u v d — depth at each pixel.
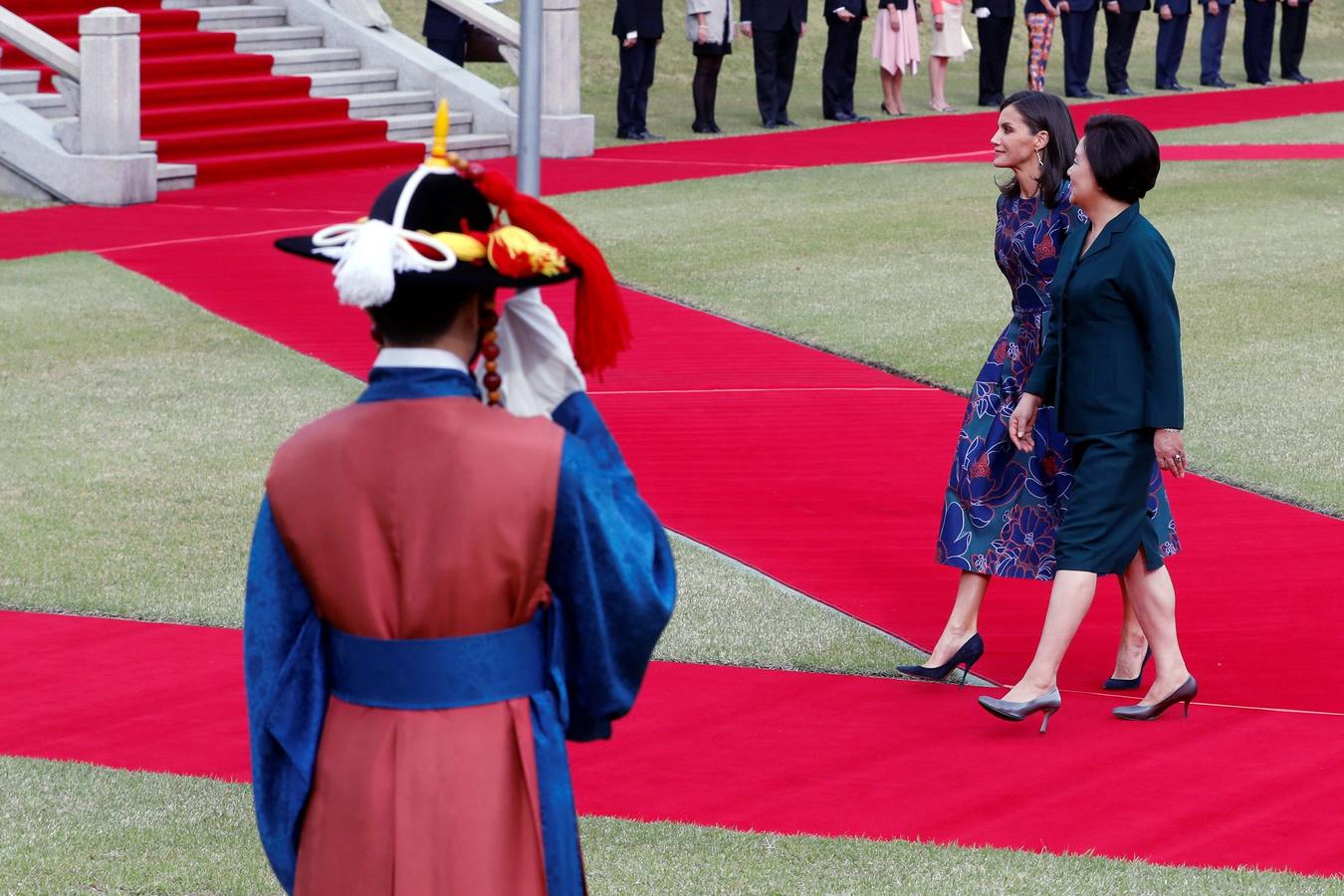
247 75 54.16
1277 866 12.63
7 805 13.56
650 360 30.22
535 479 7.75
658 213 43.84
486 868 7.75
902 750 15.05
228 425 26.02
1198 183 47.47
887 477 23.72
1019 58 85.50
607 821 13.33
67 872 12.41
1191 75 84.56
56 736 15.30
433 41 58.16
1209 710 16.00
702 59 61.41
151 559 20.33
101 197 45.94
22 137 46.38
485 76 68.88
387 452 7.82
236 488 23.09
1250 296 34.44
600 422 8.48
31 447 24.81
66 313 33.16
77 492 22.81
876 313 33.59
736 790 14.13
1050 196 16.12
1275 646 17.61
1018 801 13.93
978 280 36.34
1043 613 18.89
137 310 33.53
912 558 20.53
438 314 7.90
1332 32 101.12
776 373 29.42
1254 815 13.62
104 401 27.28
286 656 8.09
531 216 7.94
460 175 7.99
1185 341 31.05
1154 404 14.91
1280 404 27.11
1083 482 15.16
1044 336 15.85
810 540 21.12
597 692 8.08
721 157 55.22
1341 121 63.81
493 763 7.81
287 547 8.03
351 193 48.16
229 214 44.50
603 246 39.75
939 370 29.56
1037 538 16.38
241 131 50.72
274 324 32.56
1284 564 20.16
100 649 17.53
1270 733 15.41
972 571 16.56
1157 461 15.67
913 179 49.19
